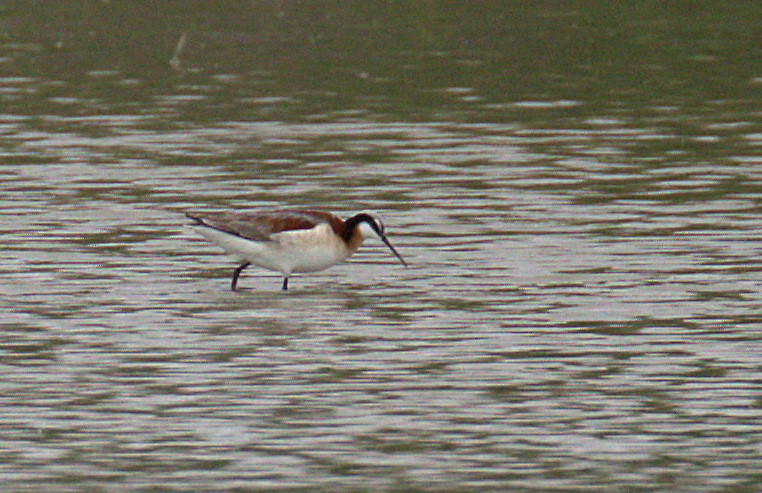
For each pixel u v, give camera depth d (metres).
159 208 22.75
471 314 17.22
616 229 21.27
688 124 29.16
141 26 41.34
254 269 19.55
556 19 42.00
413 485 12.30
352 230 18.70
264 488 12.24
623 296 17.86
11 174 25.03
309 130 28.84
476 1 45.06
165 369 15.23
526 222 21.75
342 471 12.59
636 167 25.47
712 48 37.66
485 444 13.18
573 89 32.88
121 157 26.44
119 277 18.94
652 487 12.23
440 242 20.72
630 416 13.83
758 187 23.83
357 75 34.56
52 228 21.45
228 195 23.59
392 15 42.81
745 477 12.42
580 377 14.91
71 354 15.72
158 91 32.84
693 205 22.67
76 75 34.69
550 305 17.53
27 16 42.97
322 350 15.88
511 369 15.18
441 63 35.91
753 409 13.97
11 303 17.64
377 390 14.59
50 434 13.44
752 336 16.19
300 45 38.34
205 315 17.25
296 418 13.82
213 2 45.19
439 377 14.95
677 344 15.95
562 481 12.37
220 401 14.28
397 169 25.47
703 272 18.91
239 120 29.81
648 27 40.69
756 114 30.08
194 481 12.40
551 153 26.70
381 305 17.69
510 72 34.88
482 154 26.66
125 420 13.78
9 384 14.74
